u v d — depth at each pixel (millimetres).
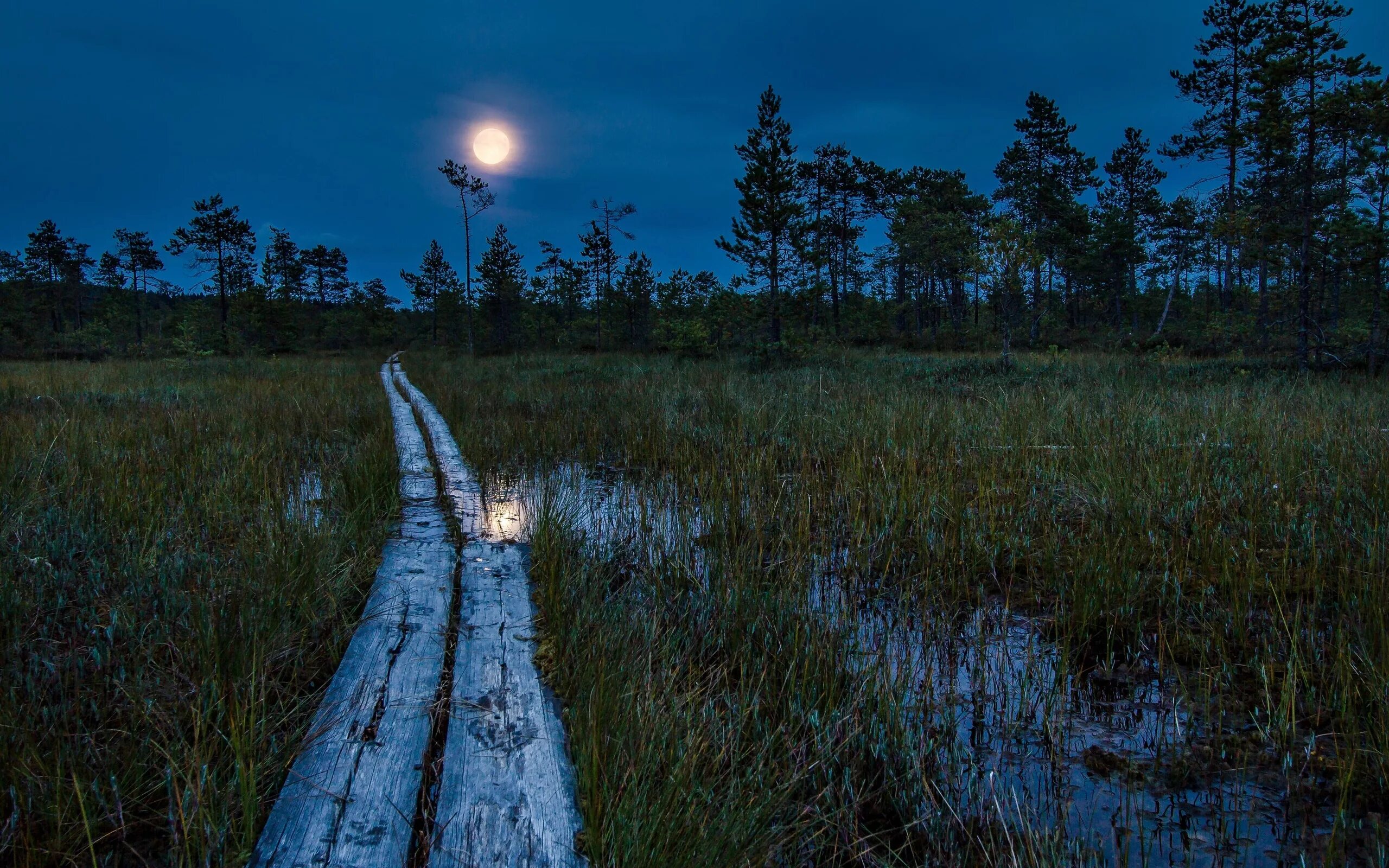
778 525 4520
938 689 2646
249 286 34844
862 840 1856
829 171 29391
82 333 30734
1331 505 3982
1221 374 12211
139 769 1894
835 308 30688
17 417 7742
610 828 1642
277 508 4176
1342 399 7660
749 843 1695
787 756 2141
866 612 3350
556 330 38906
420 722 2131
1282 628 2908
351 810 1736
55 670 2361
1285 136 12594
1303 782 2070
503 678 2424
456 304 41062
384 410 9977
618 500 5492
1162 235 30406
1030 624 3203
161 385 13320
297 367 22172
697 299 30656
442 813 1731
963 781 2113
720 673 2670
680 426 7961
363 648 2609
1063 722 2424
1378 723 2180
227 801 1685
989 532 4156
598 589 3318
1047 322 25594
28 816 1636
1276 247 14711
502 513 4812
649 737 2027
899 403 8195
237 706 2004
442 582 3338
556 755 1991
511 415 9688
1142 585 3303
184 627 2717
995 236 13492
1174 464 4906
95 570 3248
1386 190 14320
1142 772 2145
